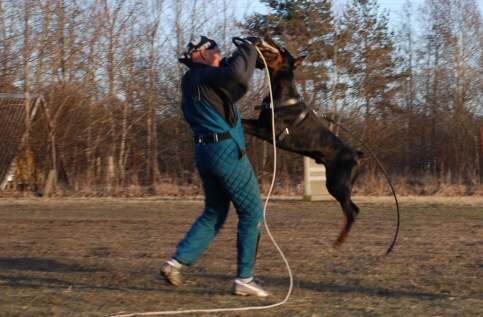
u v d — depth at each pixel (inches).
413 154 815.7
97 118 775.7
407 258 287.0
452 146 802.2
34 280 240.1
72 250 308.3
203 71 207.3
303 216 449.1
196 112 207.9
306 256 291.1
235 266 266.7
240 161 207.5
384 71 894.4
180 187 686.5
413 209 488.1
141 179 753.0
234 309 196.1
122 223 411.8
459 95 1007.0
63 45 786.2
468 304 204.5
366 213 462.9
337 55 848.9
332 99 836.0
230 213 454.0
